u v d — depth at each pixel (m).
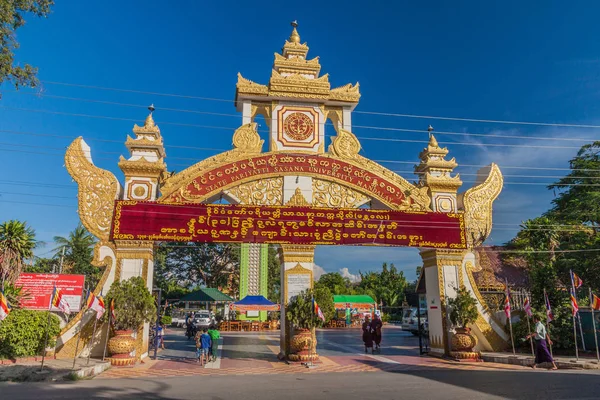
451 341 17.14
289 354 16.20
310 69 18.84
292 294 16.61
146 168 16.56
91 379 12.05
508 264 25.88
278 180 17.56
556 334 17.11
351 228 17.31
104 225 16.14
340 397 9.39
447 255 18.06
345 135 18.50
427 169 19.06
